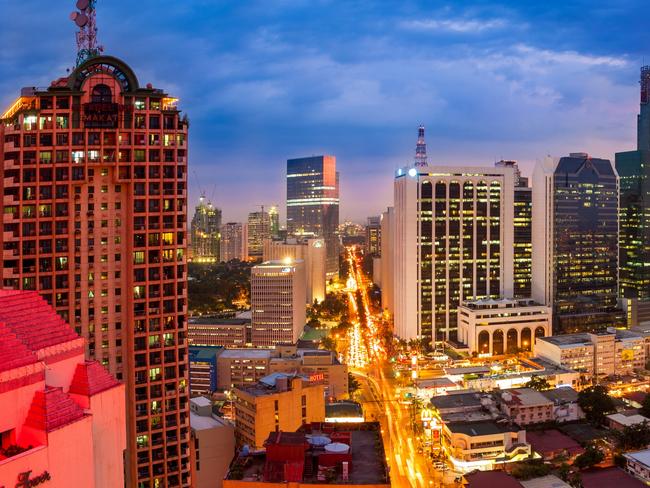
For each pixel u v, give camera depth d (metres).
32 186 161.88
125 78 169.25
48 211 163.12
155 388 168.38
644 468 197.38
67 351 61.34
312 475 110.19
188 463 171.62
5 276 160.00
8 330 54.25
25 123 161.12
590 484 187.88
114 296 167.50
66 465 53.78
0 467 48.34
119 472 64.62
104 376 63.84
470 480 189.12
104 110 164.25
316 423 134.25
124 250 168.12
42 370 54.47
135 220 167.25
